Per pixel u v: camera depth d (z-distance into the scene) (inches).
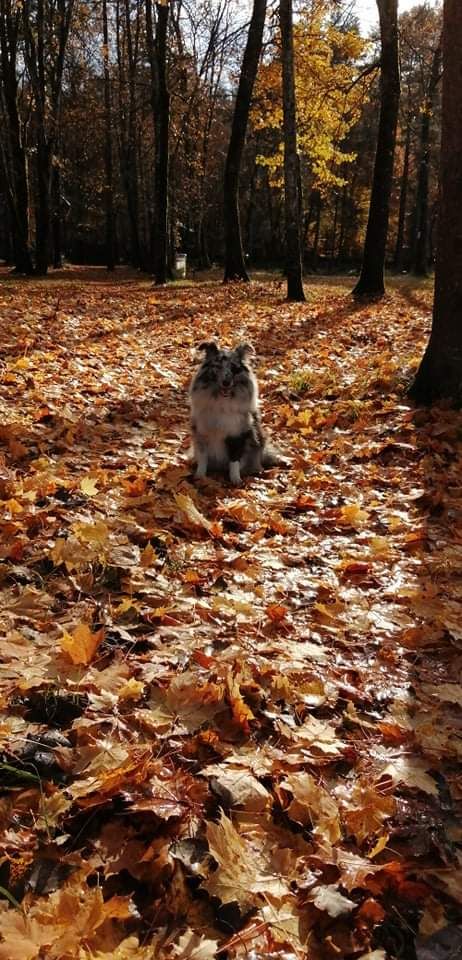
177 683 70.0
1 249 1034.7
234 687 68.9
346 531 108.4
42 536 93.7
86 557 88.0
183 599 84.9
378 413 158.6
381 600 90.4
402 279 626.2
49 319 263.4
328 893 55.7
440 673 78.5
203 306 340.2
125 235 1087.6
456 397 157.8
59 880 54.6
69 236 1089.4
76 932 51.2
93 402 159.8
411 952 54.2
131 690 68.8
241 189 1074.7
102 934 52.1
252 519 108.9
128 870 55.8
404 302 360.2
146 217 968.9
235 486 123.3
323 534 107.3
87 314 293.0
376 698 74.3
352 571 96.3
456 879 57.5
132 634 78.5
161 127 490.9
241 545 101.0
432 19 609.3
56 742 63.4
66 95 724.7
